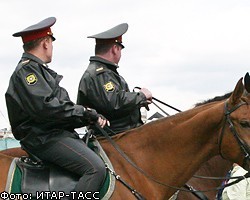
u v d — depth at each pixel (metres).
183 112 6.80
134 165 6.57
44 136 6.34
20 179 6.25
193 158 6.65
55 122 6.30
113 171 6.45
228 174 8.03
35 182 6.24
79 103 7.21
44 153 6.34
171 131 6.71
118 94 6.98
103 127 6.92
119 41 7.54
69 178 6.31
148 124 6.84
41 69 6.30
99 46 7.50
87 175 6.22
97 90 7.01
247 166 6.41
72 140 6.36
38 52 6.51
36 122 6.36
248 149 6.30
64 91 6.43
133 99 7.04
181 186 6.75
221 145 6.52
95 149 6.58
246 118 6.34
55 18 6.69
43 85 6.16
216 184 8.02
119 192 6.39
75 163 6.27
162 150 6.71
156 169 6.69
